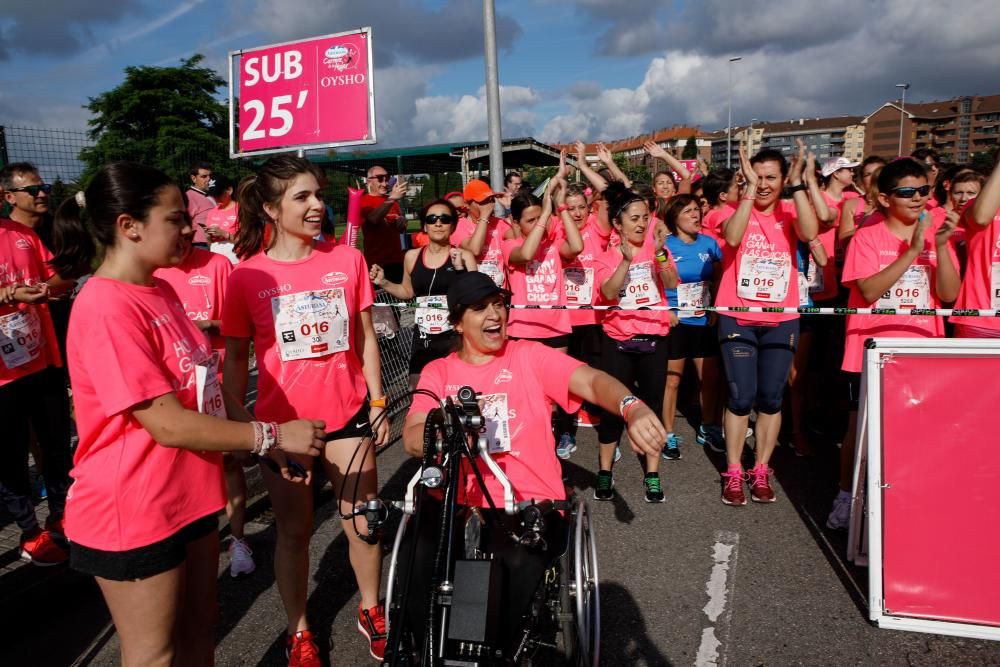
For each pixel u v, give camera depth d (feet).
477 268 17.29
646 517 14.98
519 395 9.22
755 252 15.02
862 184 20.88
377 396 10.59
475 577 7.33
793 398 18.33
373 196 25.36
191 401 7.42
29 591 11.74
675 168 24.56
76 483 7.12
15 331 12.78
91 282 6.95
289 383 9.79
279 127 20.98
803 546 13.38
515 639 7.63
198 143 111.45
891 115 415.23
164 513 7.07
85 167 24.21
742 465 17.78
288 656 10.48
